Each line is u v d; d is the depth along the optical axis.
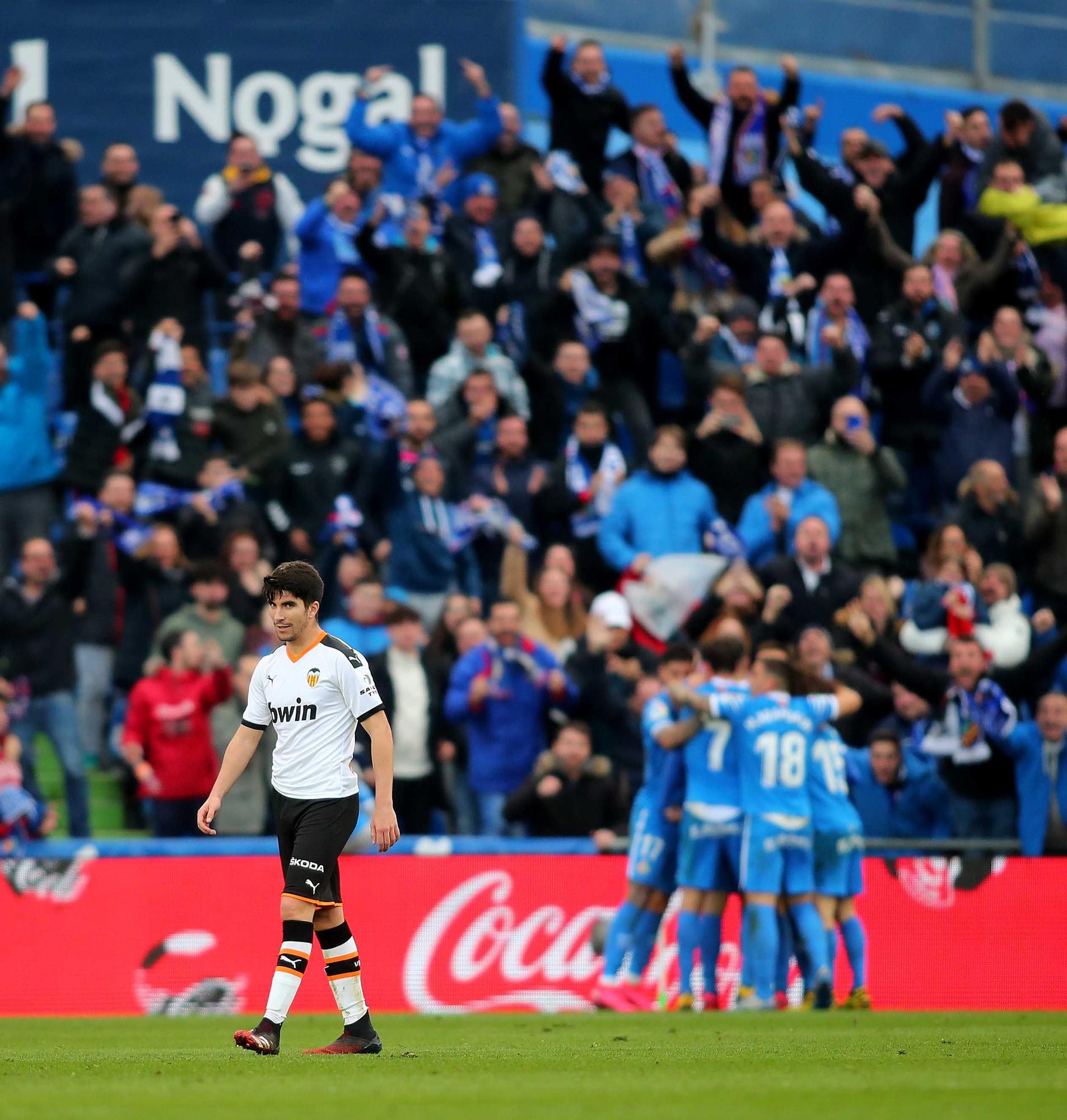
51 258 54.81
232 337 57.59
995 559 49.59
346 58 59.91
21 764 43.66
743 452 50.22
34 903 38.44
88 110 60.12
